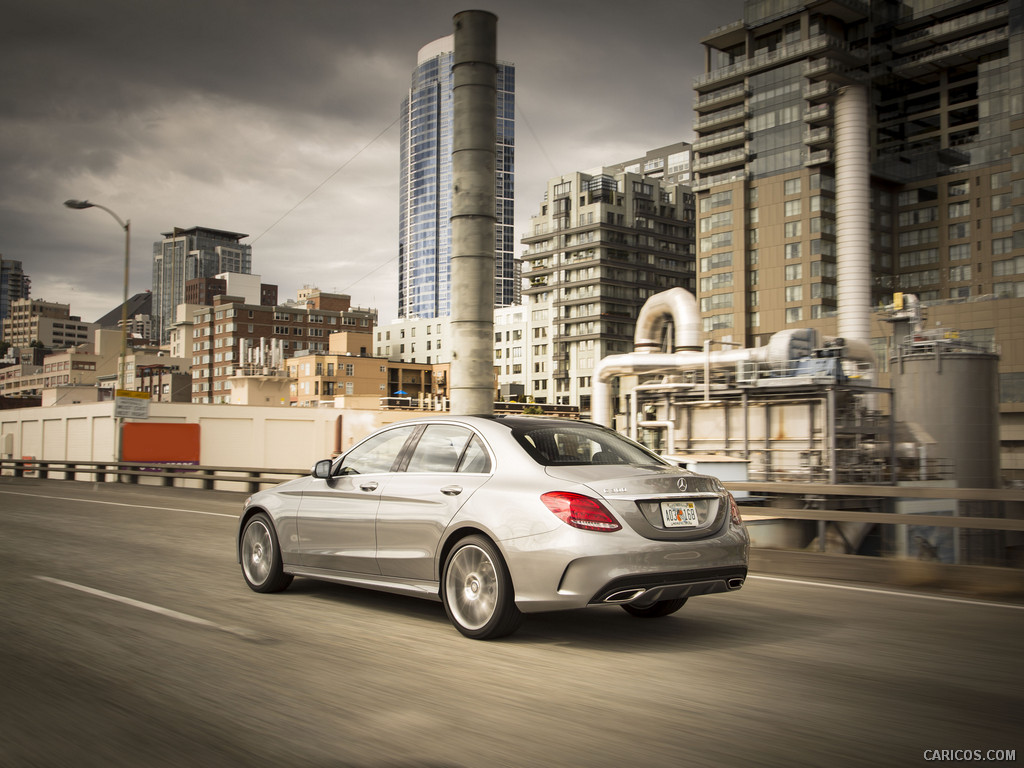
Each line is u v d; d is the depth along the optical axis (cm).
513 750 354
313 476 694
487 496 546
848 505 2730
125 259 3584
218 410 5188
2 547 1037
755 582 820
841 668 492
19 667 480
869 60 9800
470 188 2158
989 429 3828
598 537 498
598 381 3519
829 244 9019
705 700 426
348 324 16412
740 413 3138
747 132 9562
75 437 4850
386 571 612
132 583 768
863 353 3234
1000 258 8806
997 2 9444
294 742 362
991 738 373
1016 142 8356
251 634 565
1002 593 733
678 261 13850
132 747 356
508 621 533
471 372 2130
